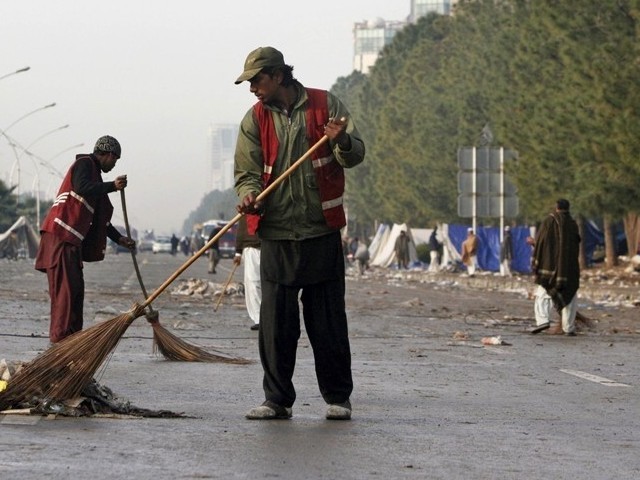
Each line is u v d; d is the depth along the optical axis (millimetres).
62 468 13242
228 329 40375
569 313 41688
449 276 116375
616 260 119312
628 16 88375
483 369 28609
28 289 67375
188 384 23562
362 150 18062
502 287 92688
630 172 84938
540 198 109312
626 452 15797
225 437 15977
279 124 18156
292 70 18250
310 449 15188
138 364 27406
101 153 25828
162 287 18484
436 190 169500
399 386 24391
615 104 82938
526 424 18641
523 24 113688
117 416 17656
